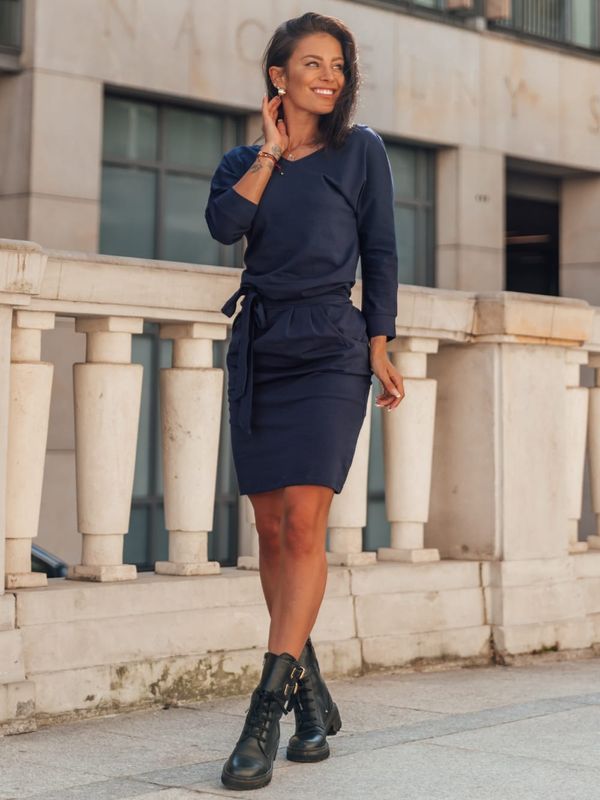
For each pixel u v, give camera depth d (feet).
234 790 12.70
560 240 70.38
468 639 21.31
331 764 13.78
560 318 22.47
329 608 19.67
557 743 14.83
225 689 18.10
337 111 13.85
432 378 22.67
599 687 19.36
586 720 16.26
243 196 13.67
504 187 64.39
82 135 49.55
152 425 52.85
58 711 16.28
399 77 58.85
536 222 76.64
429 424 21.63
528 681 19.90
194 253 54.08
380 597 20.33
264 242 13.84
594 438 25.12
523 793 12.54
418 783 12.93
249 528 19.89
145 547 52.49
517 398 22.09
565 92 65.98
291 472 13.56
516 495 22.02
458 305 21.76
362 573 20.29
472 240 61.93
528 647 21.79
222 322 18.79
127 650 17.11
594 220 69.31
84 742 15.23
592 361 25.13
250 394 13.73
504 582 21.71
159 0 51.34
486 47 62.39
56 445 48.26
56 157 48.93
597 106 67.46
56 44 48.80
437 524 22.52
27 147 48.52
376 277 14.14
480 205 62.23
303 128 14.06
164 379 18.95
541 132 64.85
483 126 62.28
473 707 17.60
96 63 49.78
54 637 16.42
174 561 18.89
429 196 61.82
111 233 51.78
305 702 14.15
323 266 13.70
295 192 13.75
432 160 61.87
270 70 14.03
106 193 51.65
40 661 16.28
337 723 14.75
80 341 48.39
